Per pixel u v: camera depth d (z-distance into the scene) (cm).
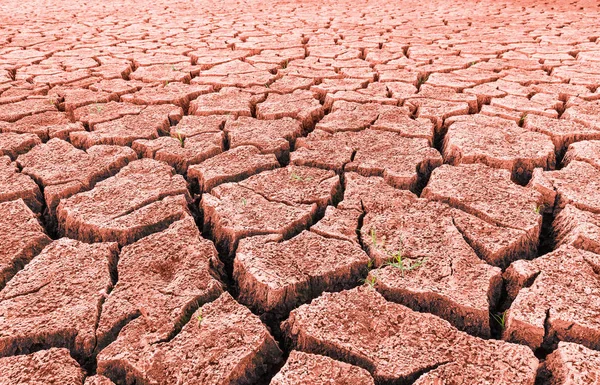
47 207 75
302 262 57
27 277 55
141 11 309
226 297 52
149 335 47
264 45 192
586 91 121
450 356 43
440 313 50
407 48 184
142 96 126
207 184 80
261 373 46
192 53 178
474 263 55
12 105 119
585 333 45
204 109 116
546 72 146
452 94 122
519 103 113
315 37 208
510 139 92
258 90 131
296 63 161
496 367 42
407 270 55
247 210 69
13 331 47
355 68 152
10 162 86
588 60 154
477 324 49
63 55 176
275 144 95
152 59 169
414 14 276
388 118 108
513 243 59
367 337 46
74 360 45
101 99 125
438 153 88
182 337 47
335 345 45
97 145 94
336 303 50
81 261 58
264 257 58
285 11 302
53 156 89
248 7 326
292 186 76
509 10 287
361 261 57
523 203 68
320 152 90
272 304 53
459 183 75
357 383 41
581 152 85
